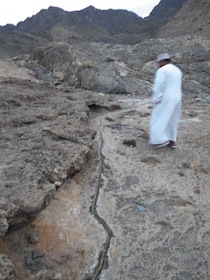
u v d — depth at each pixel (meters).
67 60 14.23
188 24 31.83
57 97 8.23
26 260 3.09
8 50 38.16
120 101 9.17
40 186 3.72
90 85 12.48
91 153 5.15
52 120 6.09
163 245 3.47
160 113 5.26
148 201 4.17
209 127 6.62
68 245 3.36
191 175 4.75
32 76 13.66
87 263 3.21
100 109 7.91
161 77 5.05
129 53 16.25
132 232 3.64
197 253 3.38
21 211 3.29
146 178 4.65
